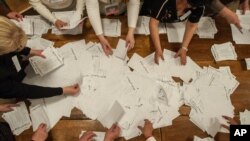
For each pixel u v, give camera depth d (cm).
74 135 157
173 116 162
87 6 172
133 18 173
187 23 168
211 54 176
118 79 170
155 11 164
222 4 178
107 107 163
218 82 170
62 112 162
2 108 159
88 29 182
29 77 170
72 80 170
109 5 179
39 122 159
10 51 141
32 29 182
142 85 169
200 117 161
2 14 193
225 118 161
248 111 163
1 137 150
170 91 167
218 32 182
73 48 177
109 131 155
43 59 173
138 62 174
